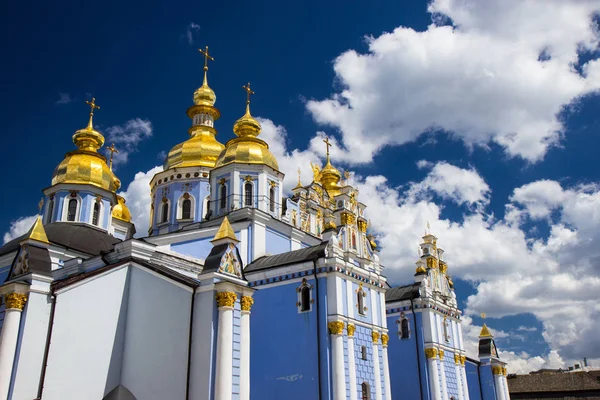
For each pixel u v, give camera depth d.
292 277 37.03
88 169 44.94
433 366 47.03
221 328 24.75
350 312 36.00
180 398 24.67
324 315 34.97
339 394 33.22
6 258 40.28
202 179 53.31
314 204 54.38
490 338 60.03
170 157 55.88
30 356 24.33
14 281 24.92
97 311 27.28
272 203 45.06
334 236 37.62
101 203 45.16
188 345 25.19
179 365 25.30
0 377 23.48
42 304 25.30
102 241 41.59
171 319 26.42
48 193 44.62
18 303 24.72
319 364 34.16
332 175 61.75
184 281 26.53
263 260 39.88
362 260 39.75
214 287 25.39
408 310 49.44
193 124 60.00
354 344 35.84
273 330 36.66
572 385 73.50
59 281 27.80
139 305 28.08
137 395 26.42
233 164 44.75
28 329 24.53
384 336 39.00
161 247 37.44
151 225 54.19
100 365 26.70
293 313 36.22
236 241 26.89
